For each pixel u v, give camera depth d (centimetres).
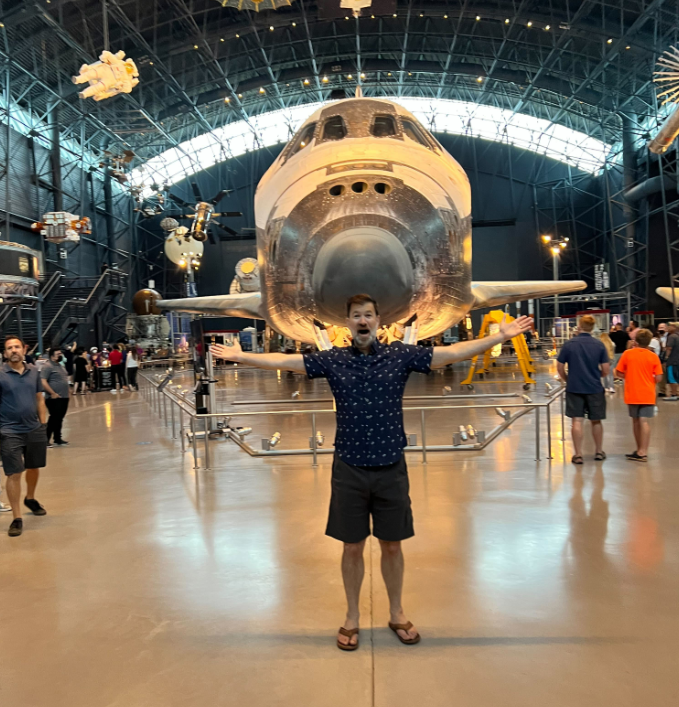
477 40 3575
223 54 3547
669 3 2752
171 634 316
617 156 4084
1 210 2948
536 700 247
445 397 870
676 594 346
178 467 764
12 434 508
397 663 279
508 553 416
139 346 3344
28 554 454
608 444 820
